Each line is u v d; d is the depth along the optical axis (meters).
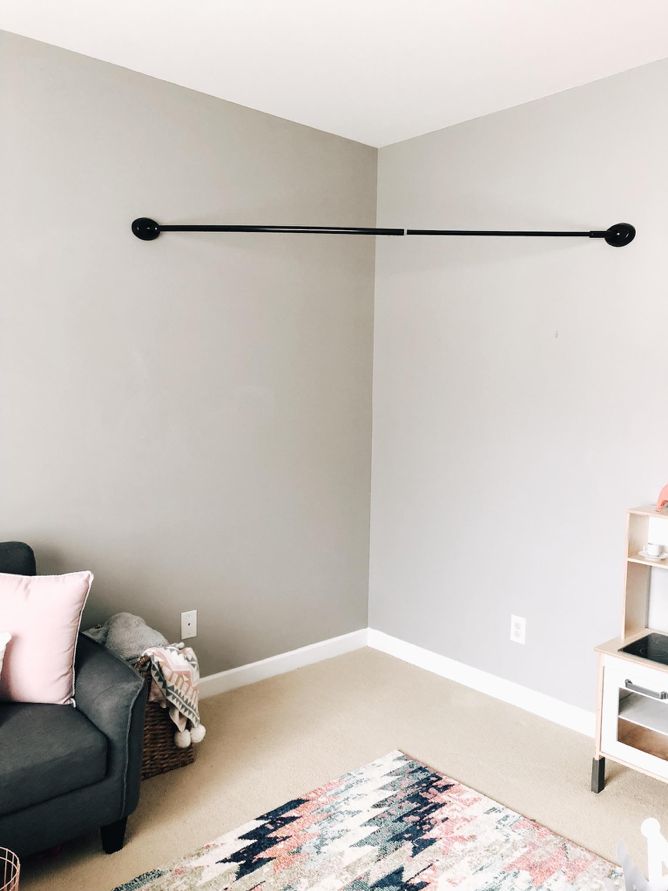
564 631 2.96
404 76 2.71
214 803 2.38
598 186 2.75
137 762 2.10
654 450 2.64
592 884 2.02
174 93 2.82
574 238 2.83
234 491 3.17
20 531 2.59
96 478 2.75
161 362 2.89
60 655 2.17
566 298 2.87
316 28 2.33
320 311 3.40
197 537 3.07
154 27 2.36
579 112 2.78
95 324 2.70
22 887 1.99
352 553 3.68
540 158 2.92
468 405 3.24
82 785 1.98
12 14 2.28
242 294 3.11
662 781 2.40
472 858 2.12
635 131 2.63
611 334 2.74
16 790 1.85
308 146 3.27
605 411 2.77
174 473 2.97
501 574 3.17
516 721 3.00
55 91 2.53
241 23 2.31
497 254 3.09
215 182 2.98
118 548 2.84
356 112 3.09
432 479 3.42
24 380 2.55
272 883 2.02
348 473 3.61
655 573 2.63
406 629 3.60
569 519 2.91
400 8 2.19
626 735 2.39
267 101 2.98
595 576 2.85
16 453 2.56
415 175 3.40
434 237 3.33
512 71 2.65
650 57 2.53
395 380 3.56
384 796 2.43
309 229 2.61
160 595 2.98
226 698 3.16
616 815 2.35
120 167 2.71
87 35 2.43
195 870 2.06
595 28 2.31
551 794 2.47
